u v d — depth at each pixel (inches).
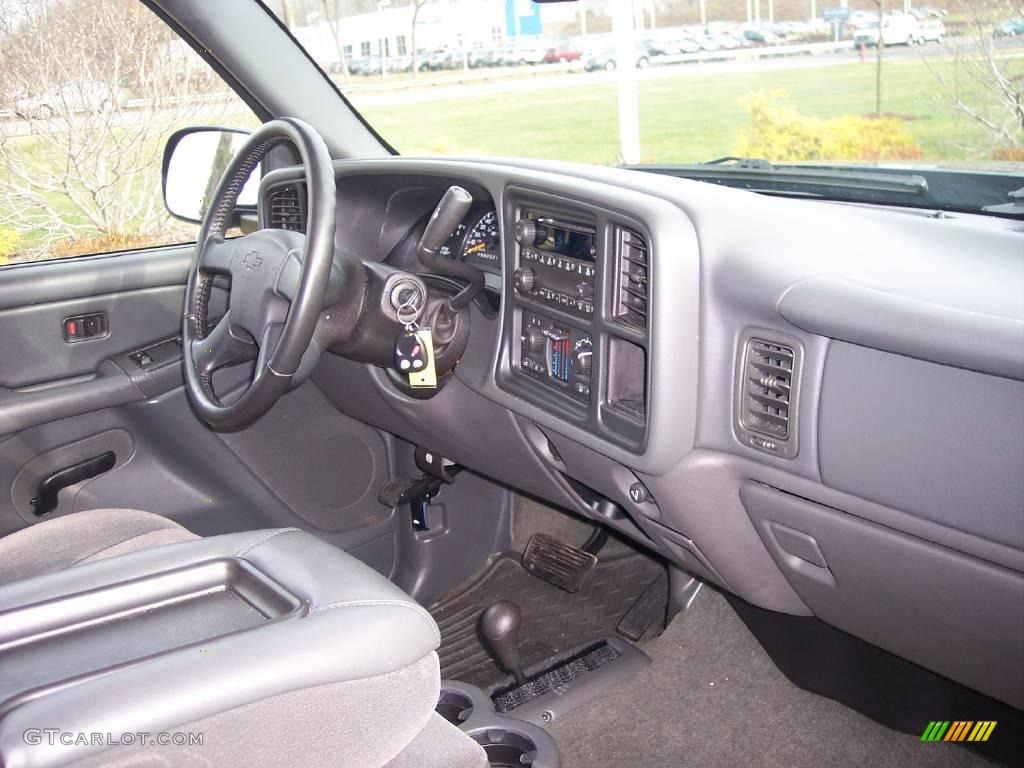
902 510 53.3
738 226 59.9
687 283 59.1
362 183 89.4
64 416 86.2
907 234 61.2
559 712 82.7
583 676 86.4
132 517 67.3
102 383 87.5
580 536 104.3
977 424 48.3
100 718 34.3
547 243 70.4
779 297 55.2
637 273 63.1
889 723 76.9
